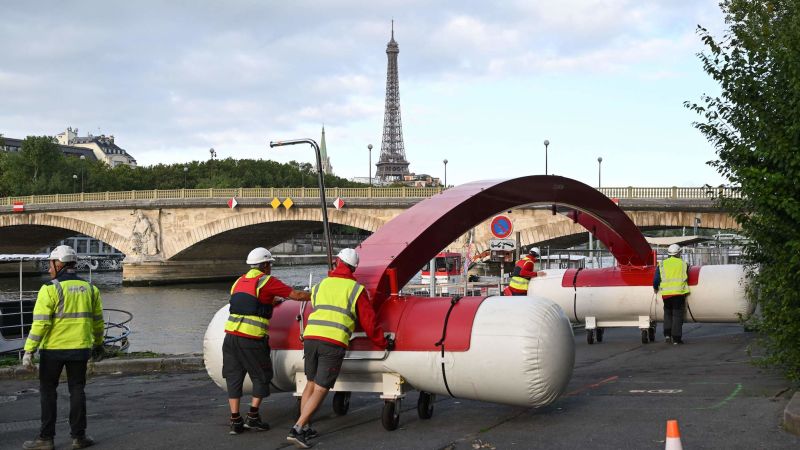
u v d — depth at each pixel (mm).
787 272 9320
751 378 11133
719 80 9914
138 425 9766
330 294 8539
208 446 8414
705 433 7645
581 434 7977
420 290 33656
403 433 8594
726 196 10211
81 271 116562
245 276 9141
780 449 6930
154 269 80875
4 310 26812
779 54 9242
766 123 9469
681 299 16375
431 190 67875
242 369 9016
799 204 8969
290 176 169750
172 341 37969
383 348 8695
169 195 80438
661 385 10961
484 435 8234
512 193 12336
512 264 51469
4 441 9219
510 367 8180
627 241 17266
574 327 21125
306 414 8273
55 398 8695
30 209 89562
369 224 69000
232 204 75188
